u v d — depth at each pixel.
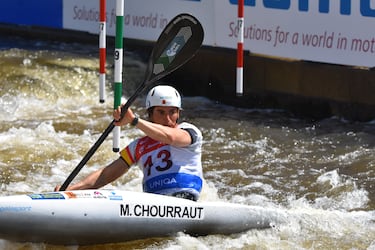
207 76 32.47
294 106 30.52
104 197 17.23
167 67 18.88
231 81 31.72
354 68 28.66
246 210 18.81
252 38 30.33
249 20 30.25
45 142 26.56
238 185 23.45
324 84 29.44
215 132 28.19
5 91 31.00
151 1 32.84
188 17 18.72
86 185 17.98
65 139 27.03
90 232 17.11
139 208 17.39
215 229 18.44
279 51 29.69
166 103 17.59
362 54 27.75
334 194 22.64
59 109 30.44
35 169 24.19
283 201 22.14
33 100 30.83
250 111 31.00
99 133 27.80
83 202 16.95
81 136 27.41
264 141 27.42
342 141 27.17
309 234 19.23
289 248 18.44
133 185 23.09
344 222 20.12
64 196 16.95
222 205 18.48
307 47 28.97
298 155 26.02
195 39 18.75
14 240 16.75
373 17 27.27
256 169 24.81
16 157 25.11
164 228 17.77
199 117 29.97
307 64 29.64
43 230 16.66
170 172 17.97
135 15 33.56
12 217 16.23
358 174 24.11
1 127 28.11
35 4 37.19
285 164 25.22
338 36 28.20
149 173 18.12
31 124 28.55
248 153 26.23
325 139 27.47
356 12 27.62
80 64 33.38
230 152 26.31
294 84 30.19
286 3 29.12
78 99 31.39
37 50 35.44
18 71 32.22
